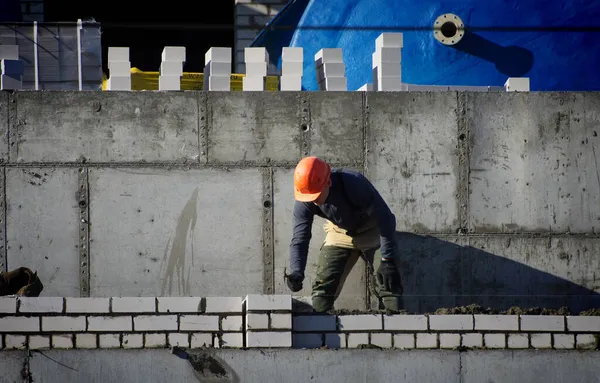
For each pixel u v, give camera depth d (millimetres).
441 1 35406
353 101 27766
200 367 21109
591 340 21844
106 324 21406
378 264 24953
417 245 27766
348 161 27719
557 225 27969
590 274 27984
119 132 27438
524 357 21578
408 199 27750
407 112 27812
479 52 35406
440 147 27812
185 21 52719
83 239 27328
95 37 29609
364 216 24344
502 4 35469
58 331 21375
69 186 27359
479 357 21500
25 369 21062
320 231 27516
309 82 36500
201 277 27438
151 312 21453
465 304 27797
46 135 27328
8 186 27312
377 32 35875
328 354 21234
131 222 27406
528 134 27953
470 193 27812
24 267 25828
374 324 21766
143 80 33750
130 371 21062
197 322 21469
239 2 45469
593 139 28000
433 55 35406
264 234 27562
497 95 27953
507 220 27891
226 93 27625
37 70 29328
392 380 21281
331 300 25281
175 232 27438
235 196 27562
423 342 21734
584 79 35625
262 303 21281
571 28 35625
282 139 27656
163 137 27500
